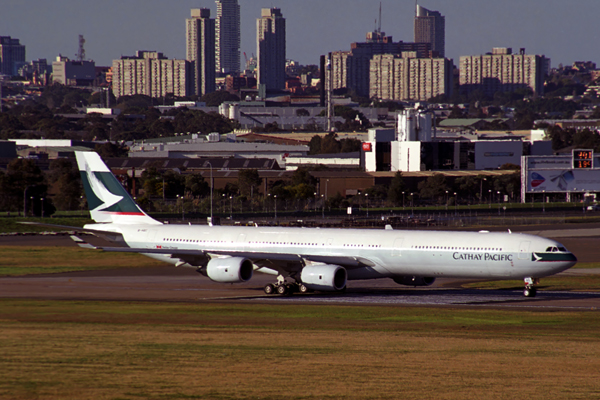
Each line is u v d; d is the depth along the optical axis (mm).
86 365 109438
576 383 100938
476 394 95125
